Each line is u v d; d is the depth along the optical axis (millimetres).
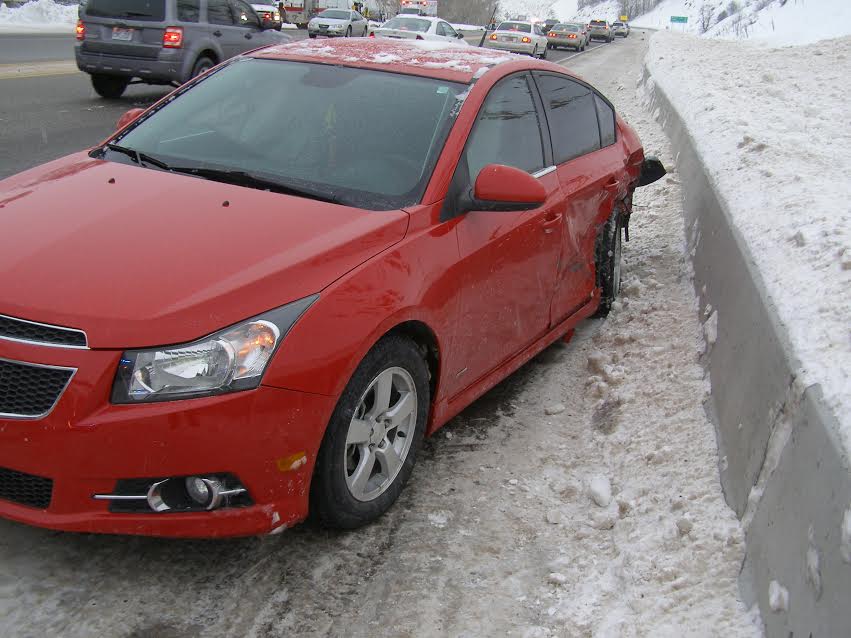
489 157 3834
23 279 2688
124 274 2717
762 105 10000
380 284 2994
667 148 10711
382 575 2957
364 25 34906
